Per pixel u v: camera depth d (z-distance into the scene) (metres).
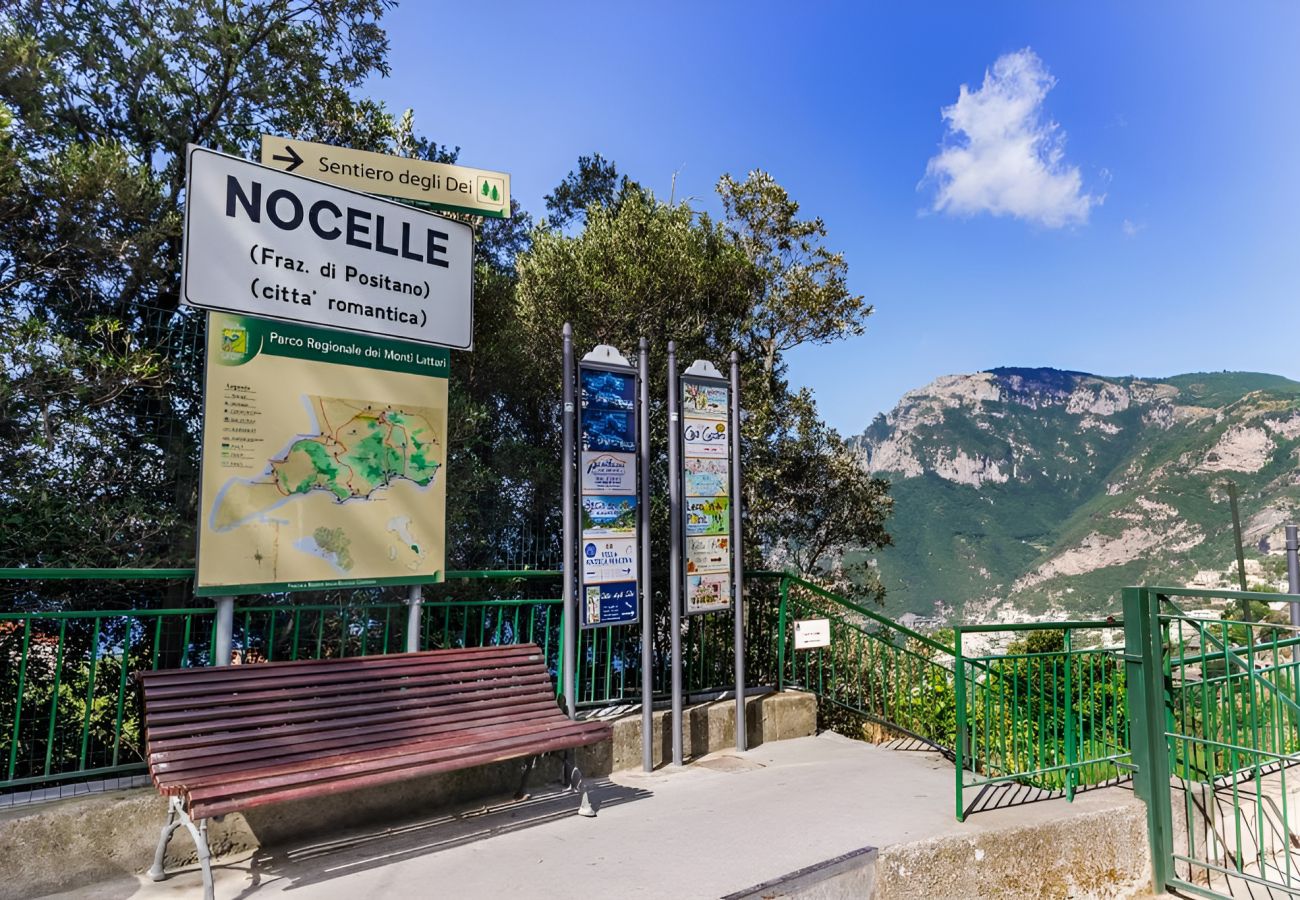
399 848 3.89
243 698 3.62
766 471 12.30
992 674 5.17
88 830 3.38
